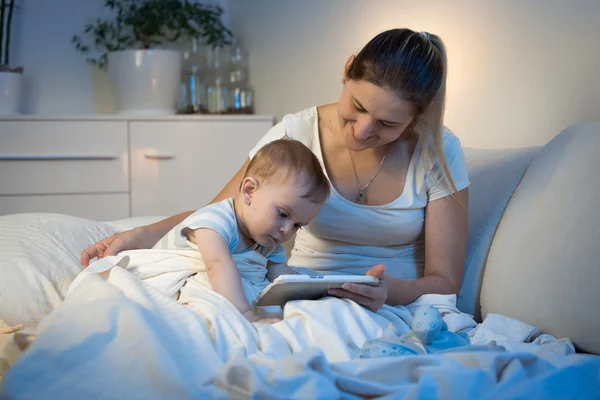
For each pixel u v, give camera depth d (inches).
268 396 34.1
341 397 36.7
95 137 115.6
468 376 37.9
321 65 107.7
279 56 124.2
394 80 51.8
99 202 116.6
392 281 56.2
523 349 46.3
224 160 120.9
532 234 56.2
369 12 94.3
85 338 38.7
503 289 56.9
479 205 68.1
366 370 38.8
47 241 62.5
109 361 37.5
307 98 113.7
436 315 47.3
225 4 146.1
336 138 63.9
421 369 38.5
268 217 51.4
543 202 57.3
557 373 40.6
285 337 44.5
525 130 72.3
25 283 56.0
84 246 65.4
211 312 44.4
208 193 120.7
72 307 42.4
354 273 63.6
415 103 53.2
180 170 119.3
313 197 51.7
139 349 37.7
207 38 139.9
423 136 61.5
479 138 79.4
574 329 49.4
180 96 132.5
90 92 135.7
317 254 65.2
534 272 54.0
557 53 67.6
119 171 117.0
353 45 98.2
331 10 104.1
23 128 112.9
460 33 80.8
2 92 120.4
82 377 36.6
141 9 128.0
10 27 130.0
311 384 35.3
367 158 63.2
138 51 121.4
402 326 51.2
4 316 53.9
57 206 115.1
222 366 39.2
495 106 76.2
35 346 38.0
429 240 62.6
